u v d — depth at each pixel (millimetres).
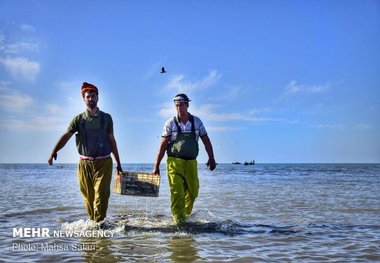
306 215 9133
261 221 8227
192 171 7723
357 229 7348
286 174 41500
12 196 13891
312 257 5316
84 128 7160
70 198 13117
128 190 7469
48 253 5445
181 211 7539
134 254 5402
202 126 7820
